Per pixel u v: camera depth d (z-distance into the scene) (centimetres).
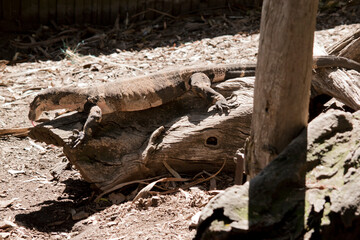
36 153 860
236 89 745
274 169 450
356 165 471
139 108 741
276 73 459
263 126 485
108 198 707
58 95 715
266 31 459
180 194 682
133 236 576
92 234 611
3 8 1320
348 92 716
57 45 1278
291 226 417
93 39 1276
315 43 883
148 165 713
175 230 584
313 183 455
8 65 1176
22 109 973
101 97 720
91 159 704
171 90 752
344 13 1265
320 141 492
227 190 443
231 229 407
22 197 734
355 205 429
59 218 678
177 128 719
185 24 1324
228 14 1363
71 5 1341
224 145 716
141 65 1091
